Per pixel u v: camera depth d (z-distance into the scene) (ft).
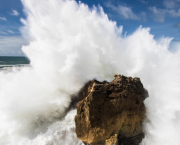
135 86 29.14
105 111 25.29
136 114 28.09
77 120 26.08
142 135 29.30
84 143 27.68
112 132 26.08
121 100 25.88
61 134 29.14
